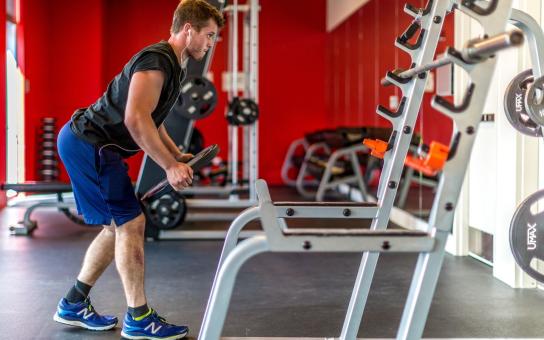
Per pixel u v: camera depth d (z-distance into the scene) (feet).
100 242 9.65
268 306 11.13
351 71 27.91
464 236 15.48
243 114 20.63
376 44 23.48
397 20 20.63
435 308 11.00
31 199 26.61
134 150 9.27
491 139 14.23
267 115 34.12
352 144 23.91
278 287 12.50
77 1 29.58
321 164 26.63
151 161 16.66
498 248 13.08
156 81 8.36
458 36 15.42
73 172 9.03
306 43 34.12
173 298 11.69
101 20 30.30
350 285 12.68
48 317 10.44
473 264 14.53
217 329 5.85
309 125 34.37
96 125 8.89
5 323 10.11
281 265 14.49
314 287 12.51
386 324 10.12
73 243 17.16
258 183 8.04
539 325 10.05
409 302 6.19
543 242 8.54
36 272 13.71
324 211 8.43
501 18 6.28
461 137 6.05
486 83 6.02
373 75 24.03
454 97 15.56
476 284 12.68
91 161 8.90
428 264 6.07
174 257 15.43
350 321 8.71
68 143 8.96
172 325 9.34
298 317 10.48
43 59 28.71
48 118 27.20
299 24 34.04
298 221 20.97
